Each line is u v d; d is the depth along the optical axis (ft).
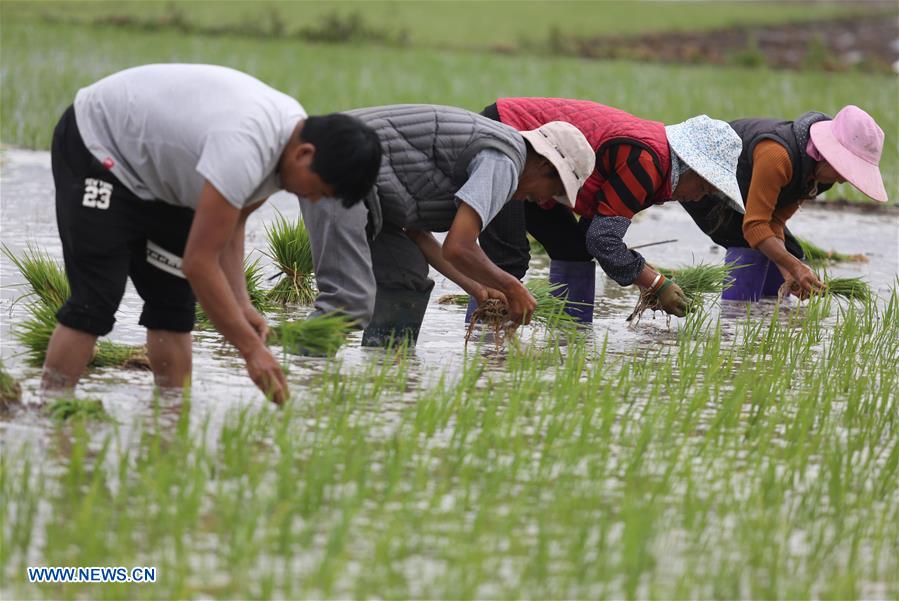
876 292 77.66
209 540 32.89
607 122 58.23
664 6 529.45
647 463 40.88
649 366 55.16
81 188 41.65
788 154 63.62
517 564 32.48
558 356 54.75
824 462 41.39
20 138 130.00
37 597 29.89
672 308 61.46
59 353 43.62
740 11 526.57
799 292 66.03
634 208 57.93
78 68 190.90
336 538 32.12
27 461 35.91
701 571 32.73
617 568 32.09
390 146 49.62
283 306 65.46
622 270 58.59
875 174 61.98
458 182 50.29
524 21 412.77
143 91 40.93
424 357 54.70
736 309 71.61
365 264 50.90
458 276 55.72
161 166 40.55
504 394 48.75
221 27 301.43
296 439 40.16
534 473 39.22
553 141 50.70
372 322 55.67
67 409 41.88
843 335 61.26
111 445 39.55
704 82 234.99
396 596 30.19
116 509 34.37
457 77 218.18
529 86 208.64
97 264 42.34
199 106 39.81
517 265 59.52
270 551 32.42
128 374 48.52
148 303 45.80
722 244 74.43
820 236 103.04
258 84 40.63
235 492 35.83
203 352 53.01
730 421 45.91
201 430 41.65
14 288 63.21
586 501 36.68
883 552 34.86
